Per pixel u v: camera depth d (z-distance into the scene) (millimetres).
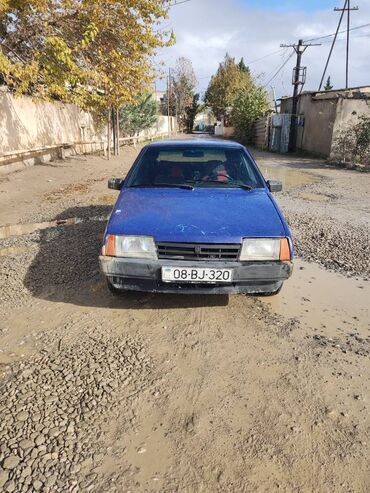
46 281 3699
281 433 1983
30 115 12164
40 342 2736
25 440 1901
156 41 10102
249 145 30578
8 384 2293
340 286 3770
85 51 9836
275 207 3332
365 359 2617
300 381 2379
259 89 31031
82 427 1992
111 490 1666
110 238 2898
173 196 3410
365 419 2086
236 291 2916
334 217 6410
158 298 3387
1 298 3381
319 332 2943
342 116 16109
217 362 2551
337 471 1775
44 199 7691
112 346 2693
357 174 12406
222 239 2811
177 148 4105
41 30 9148
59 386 2281
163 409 2133
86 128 17516
